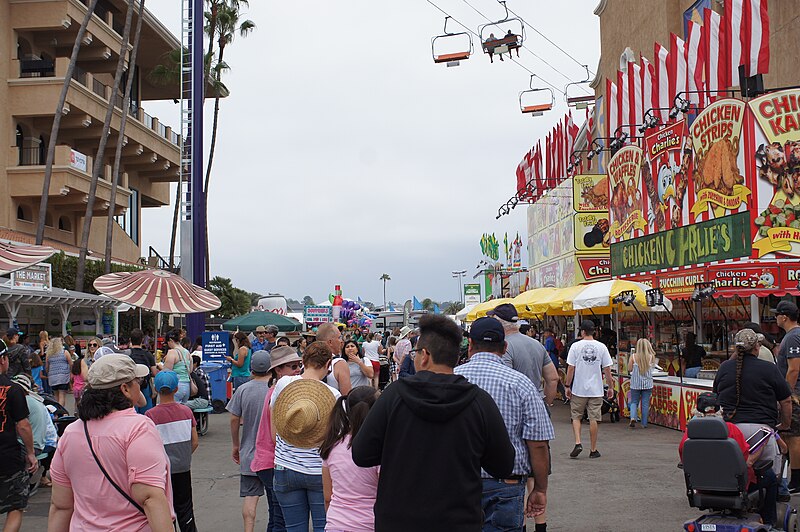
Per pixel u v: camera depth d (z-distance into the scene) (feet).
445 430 12.46
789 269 49.80
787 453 29.25
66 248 120.26
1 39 110.52
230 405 25.04
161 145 144.25
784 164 50.52
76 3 116.67
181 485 23.91
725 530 21.90
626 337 73.00
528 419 16.96
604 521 27.76
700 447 22.22
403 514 12.28
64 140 125.39
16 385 22.71
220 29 158.40
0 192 108.88
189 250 78.48
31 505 32.42
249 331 84.33
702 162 57.41
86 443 13.29
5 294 71.77
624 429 51.83
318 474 19.89
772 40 66.80
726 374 24.89
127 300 35.70
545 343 75.87
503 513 17.02
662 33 88.07
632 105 72.59
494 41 64.18
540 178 102.12
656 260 65.98
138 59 151.12
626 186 72.54
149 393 42.06
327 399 20.15
